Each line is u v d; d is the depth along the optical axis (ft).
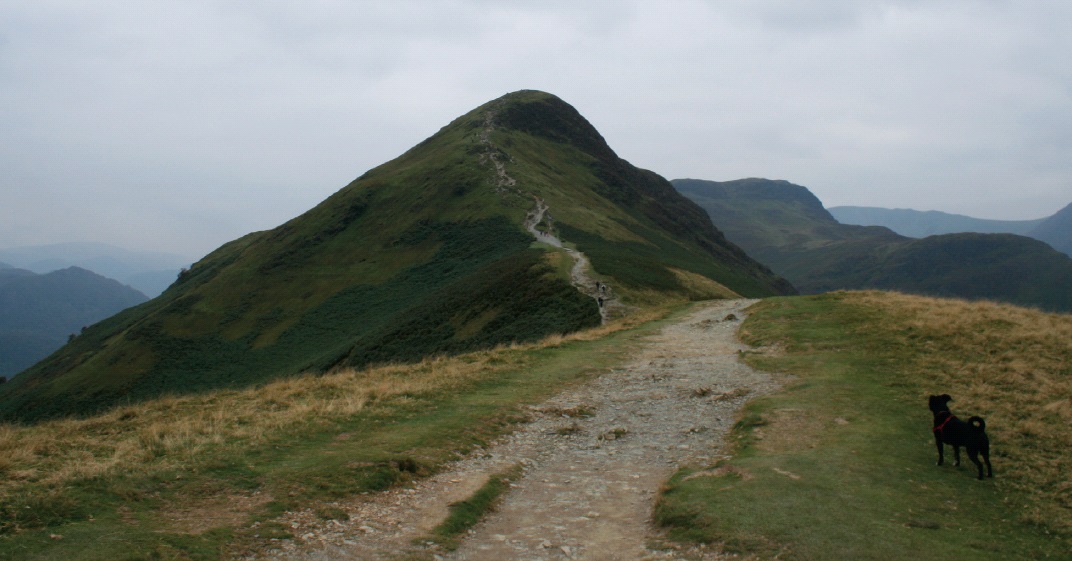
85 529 24.81
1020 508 30.07
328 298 314.35
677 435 45.70
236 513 27.89
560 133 572.10
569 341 89.35
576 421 49.75
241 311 325.21
